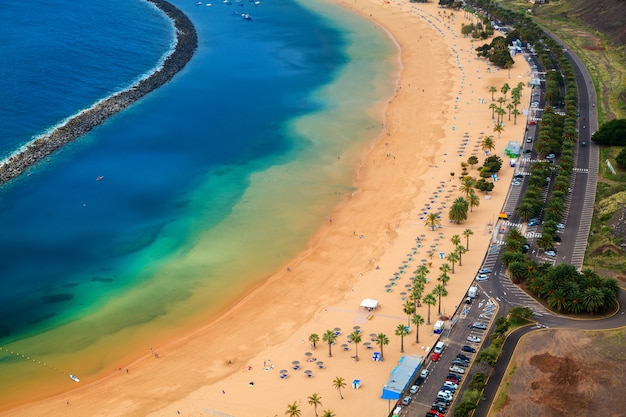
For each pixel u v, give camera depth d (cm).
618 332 19888
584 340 19588
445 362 19262
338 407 17962
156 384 19562
